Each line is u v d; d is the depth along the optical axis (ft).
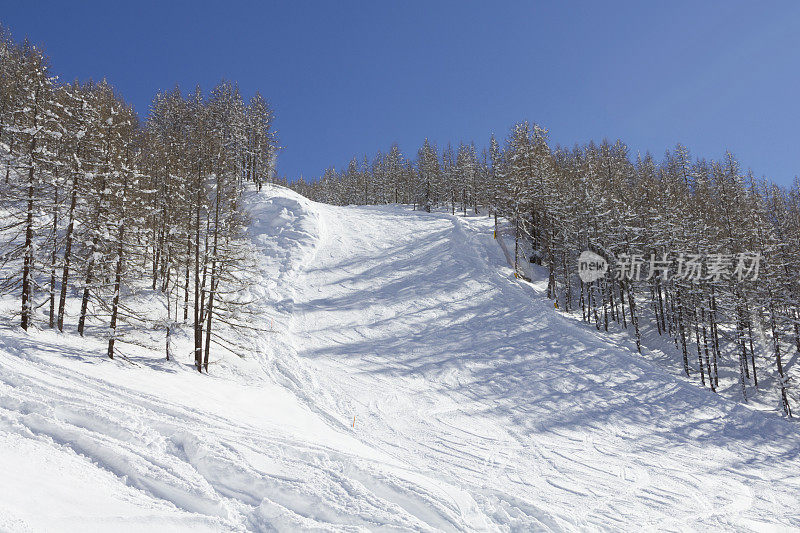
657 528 51.75
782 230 138.51
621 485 61.82
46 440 32.96
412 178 268.21
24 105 68.03
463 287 134.00
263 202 172.86
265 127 203.41
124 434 36.04
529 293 134.72
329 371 89.10
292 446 40.83
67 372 50.55
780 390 103.76
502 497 42.96
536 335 111.96
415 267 145.28
